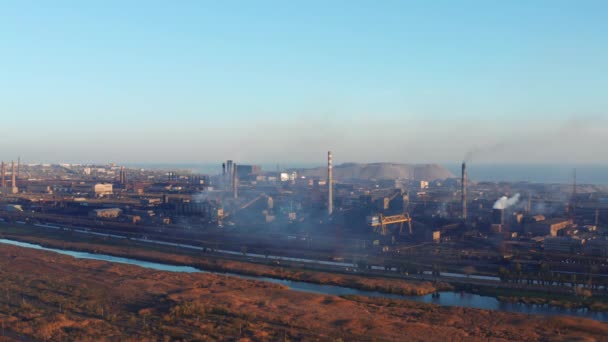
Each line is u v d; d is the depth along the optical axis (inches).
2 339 4168.3
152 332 4424.2
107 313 5029.5
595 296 6181.1
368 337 4416.8
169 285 6373.0
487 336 4515.3
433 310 5398.6
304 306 5403.5
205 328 4525.1
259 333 4424.2
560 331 4690.0
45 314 4950.8
